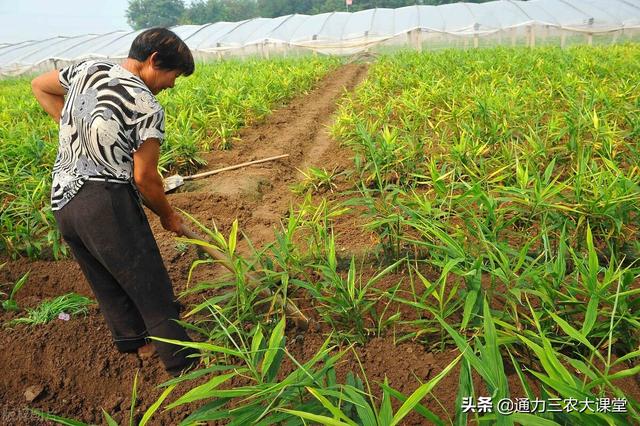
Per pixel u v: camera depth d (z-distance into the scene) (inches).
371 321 111.3
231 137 279.7
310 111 361.4
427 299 115.1
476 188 107.8
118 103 88.7
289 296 121.0
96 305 126.6
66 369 106.8
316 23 1186.0
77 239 98.4
